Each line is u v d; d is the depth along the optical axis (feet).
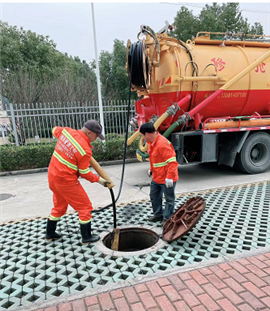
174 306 7.07
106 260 9.59
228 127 20.02
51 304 7.43
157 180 11.97
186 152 20.74
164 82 19.19
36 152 28.12
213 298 7.30
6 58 77.61
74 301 7.51
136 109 25.18
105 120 37.78
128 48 16.72
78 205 10.64
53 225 11.35
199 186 18.83
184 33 72.18
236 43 21.43
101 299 7.51
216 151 20.35
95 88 63.16
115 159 31.27
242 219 12.57
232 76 20.12
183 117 18.78
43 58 84.33
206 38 21.13
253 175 21.49
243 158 21.25
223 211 13.69
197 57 19.49
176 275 8.39
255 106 21.84
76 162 10.03
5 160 27.35
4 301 7.67
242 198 15.60
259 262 8.89
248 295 7.34
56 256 10.14
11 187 22.02
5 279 8.86
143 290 7.77
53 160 10.25
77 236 11.85
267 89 21.35
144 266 9.09
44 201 17.71
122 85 98.32
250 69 19.53
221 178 20.92
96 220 13.39
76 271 9.02
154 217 12.95
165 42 18.83
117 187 20.07
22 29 84.23
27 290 8.16
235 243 10.23
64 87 54.80
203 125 19.49
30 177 25.68
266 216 12.87
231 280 8.02
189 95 19.11
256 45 22.21
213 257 9.50
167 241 10.55
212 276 8.25
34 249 10.93
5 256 10.41
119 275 8.60
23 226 13.43
